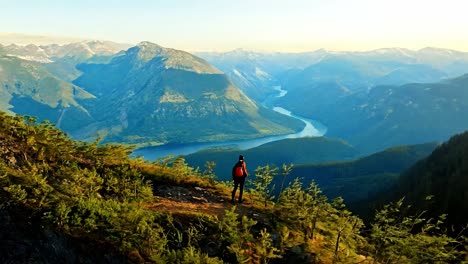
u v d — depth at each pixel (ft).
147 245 60.18
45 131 82.94
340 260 76.54
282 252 73.05
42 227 53.01
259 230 77.66
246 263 67.10
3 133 73.20
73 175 71.97
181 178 97.25
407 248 72.84
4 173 59.06
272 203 95.09
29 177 62.28
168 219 67.51
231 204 86.69
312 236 82.84
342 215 91.40
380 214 81.15
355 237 89.20
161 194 84.94
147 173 92.38
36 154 73.97
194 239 66.74
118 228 59.16
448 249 78.64
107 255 55.98
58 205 56.39
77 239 55.21
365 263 77.97
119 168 87.10
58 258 52.16
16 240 50.42
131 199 75.92
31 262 49.88
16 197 54.13
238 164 86.38
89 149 91.71
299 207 87.10
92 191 71.05
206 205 83.10
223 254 67.72
